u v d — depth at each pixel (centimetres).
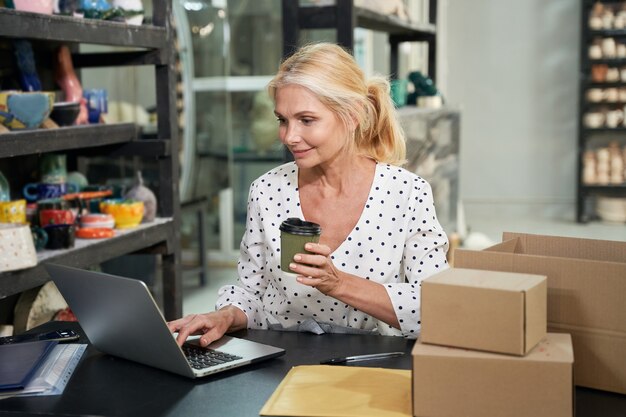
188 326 169
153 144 318
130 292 141
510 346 122
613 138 767
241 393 142
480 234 659
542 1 768
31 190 295
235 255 586
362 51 620
